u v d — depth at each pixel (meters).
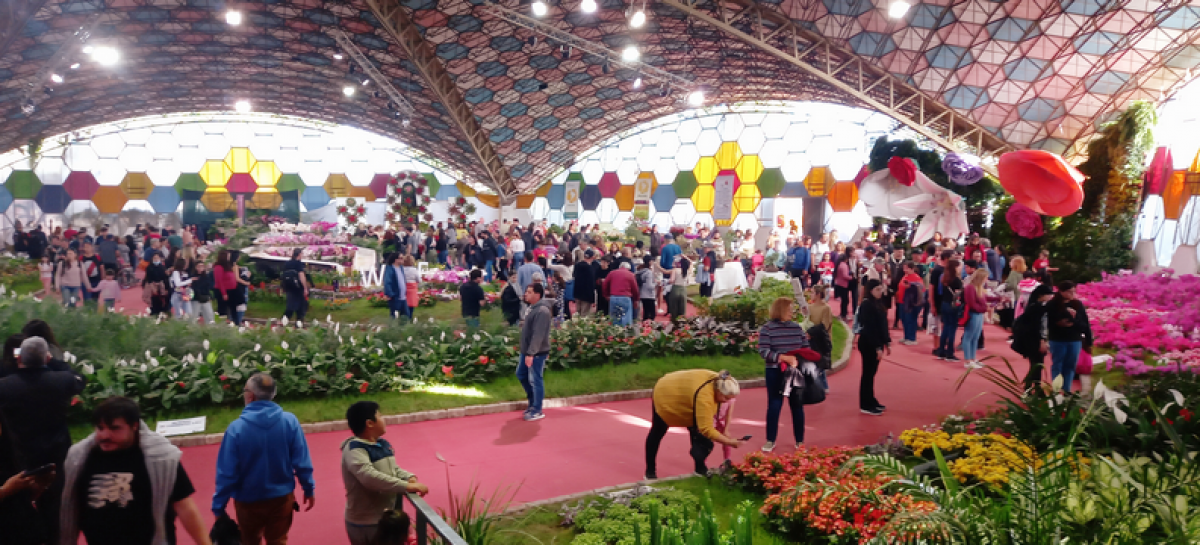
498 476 6.66
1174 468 3.67
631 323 12.69
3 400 4.34
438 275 21.38
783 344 7.13
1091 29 21.22
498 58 29.11
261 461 4.00
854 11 22.53
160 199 44.34
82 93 34.69
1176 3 19.34
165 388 8.39
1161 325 12.20
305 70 33.38
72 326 10.05
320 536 5.29
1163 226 20.34
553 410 9.39
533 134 40.47
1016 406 5.83
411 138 44.50
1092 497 3.62
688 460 7.17
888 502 4.37
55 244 23.84
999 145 28.23
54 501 4.39
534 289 8.77
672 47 29.30
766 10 23.72
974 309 11.94
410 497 3.53
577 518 5.17
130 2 22.91
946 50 23.67
